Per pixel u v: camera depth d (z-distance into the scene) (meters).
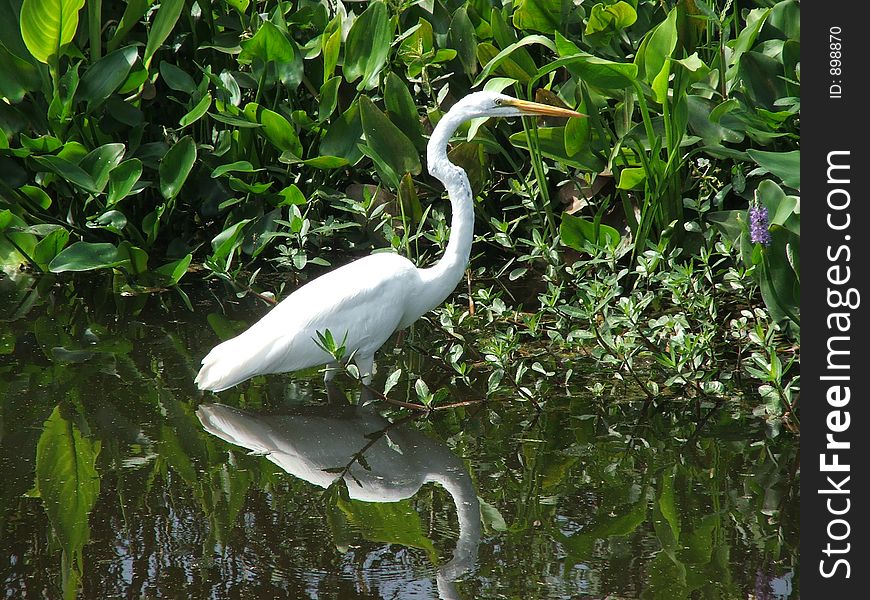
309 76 13.68
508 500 7.41
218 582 6.29
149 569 6.45
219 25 13.85
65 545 6.75
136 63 12.59
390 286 9.12
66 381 9.57
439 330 10.55
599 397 9.23
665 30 10.00
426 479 7.77
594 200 12.67
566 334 10.51
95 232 13.16
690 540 6.78
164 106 14.20
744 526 6.95
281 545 6.77
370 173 13.49
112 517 7.14
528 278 12.55
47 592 6.19
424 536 6.89
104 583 6.29
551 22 12.02
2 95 12.20
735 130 10.95
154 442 8.36
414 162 12.02
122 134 13.67
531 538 6.84
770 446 8.20
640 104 10.32
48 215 12.80
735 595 6.11
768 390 8.48
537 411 8.98
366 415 8.94
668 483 7.62
